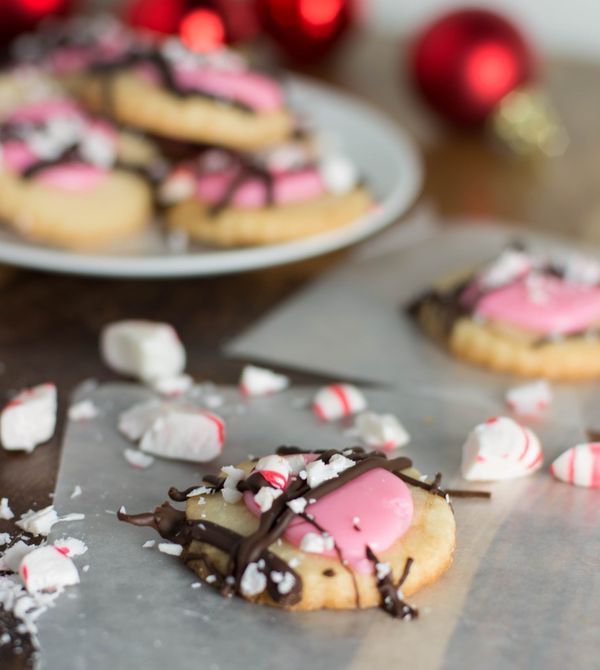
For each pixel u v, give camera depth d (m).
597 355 0.59
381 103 0.82
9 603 0.48
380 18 0.99
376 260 0.66
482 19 0.75
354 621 0.48
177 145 0.69
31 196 0.64
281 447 0.53
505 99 0.76
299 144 0.69
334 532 0.49
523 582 0.50
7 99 0.70
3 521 0.51
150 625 0.48
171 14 0.78
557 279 0.61
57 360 0.58
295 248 0.62
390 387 0.58
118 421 0.55
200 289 0.63
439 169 0.74
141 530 0.51
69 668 0.47
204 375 0.58
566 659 0.47
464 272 0.64
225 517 0.50
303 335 0.60
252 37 0.81
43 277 0.63
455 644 0.48
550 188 0.73
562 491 0.53
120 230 0.65
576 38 0.96
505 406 0.57
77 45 0.74
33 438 0.54
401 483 0.51
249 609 0.48
